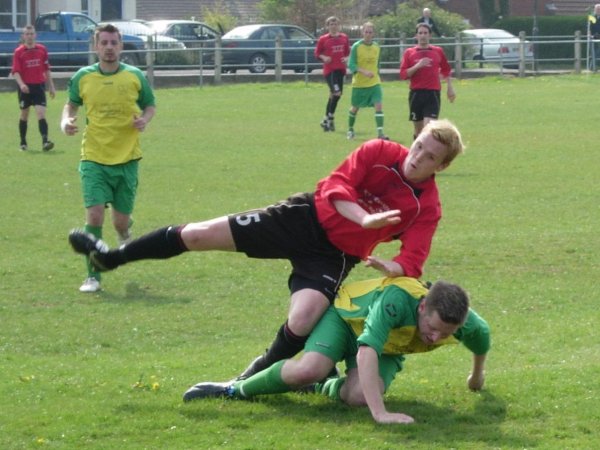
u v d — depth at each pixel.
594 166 25.81
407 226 9.19
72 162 27.11
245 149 29.36
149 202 21.36
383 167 9.12
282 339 9.25
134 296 14.23
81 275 15.43
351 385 9.17
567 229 18.38
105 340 12.09
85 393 9.70
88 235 10.11
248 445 8.23
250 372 9.53
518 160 26.89
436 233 18.05
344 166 9.20
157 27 58.66
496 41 59.47
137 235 18.09
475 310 13.23
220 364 10.85
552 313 13.06
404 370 10.48
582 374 10.02
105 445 8.28
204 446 8.23
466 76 55.62
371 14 75.75
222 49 54.00
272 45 55.72
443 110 39.19
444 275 15.17
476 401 9.31
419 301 8.80
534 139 30.95
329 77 33.69
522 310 13.23
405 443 8.25
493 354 11.08
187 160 27.28
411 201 9.13
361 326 8.98
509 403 9.24
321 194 9.25
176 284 14.90
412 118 27.77
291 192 22.55
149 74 49.97
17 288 14.66
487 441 8.30
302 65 52.19
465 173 24.84
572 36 68.50
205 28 59.59
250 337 12.23
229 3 81.62
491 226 18.70
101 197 14.37
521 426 8.66
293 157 27.72
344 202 8.98
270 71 56.25
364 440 8.31
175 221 19.42
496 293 14.12
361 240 9.20
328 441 8.31
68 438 8.44
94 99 14.34
